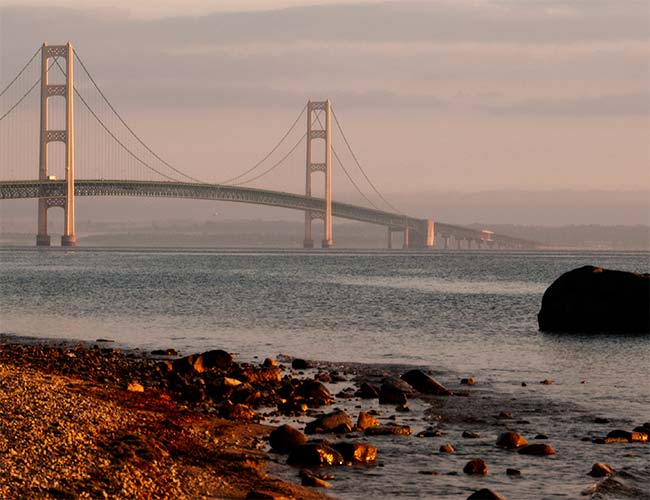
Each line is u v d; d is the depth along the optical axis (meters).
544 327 76.38
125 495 24.28
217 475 27.70
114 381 45.03
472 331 76.75
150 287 138.00
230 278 170.00
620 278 73.81
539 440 34.25
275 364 53.53
